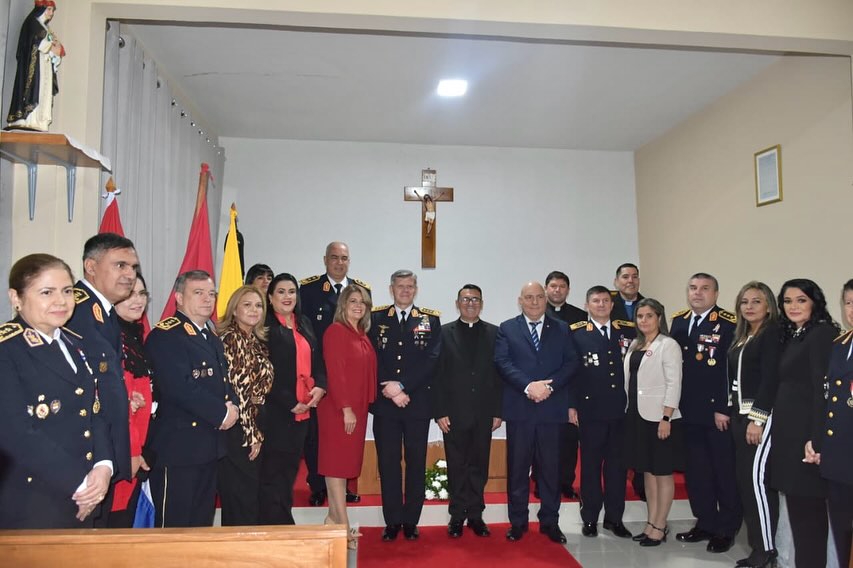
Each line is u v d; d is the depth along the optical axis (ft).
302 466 14.26
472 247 18.70
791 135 12.67
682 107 15.69
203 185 12.36
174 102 13.71
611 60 12.93
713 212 15.35
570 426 12.64
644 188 18.80
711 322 10.66
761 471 9.06
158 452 7.24
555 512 10.80
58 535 4.05
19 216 7.55
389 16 9.04
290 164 18.20
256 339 8.85
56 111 8.14
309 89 14.44
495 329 11.40
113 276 6.42
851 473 7.26
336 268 12.96
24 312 5.36
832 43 9.85
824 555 8.20
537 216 18.98
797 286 8.55
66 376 5.44
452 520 11.03
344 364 9.83
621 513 11.14
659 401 10.43
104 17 8.80
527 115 16.21
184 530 4.16
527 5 9.26
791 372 8.55
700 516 10.68
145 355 7.24
